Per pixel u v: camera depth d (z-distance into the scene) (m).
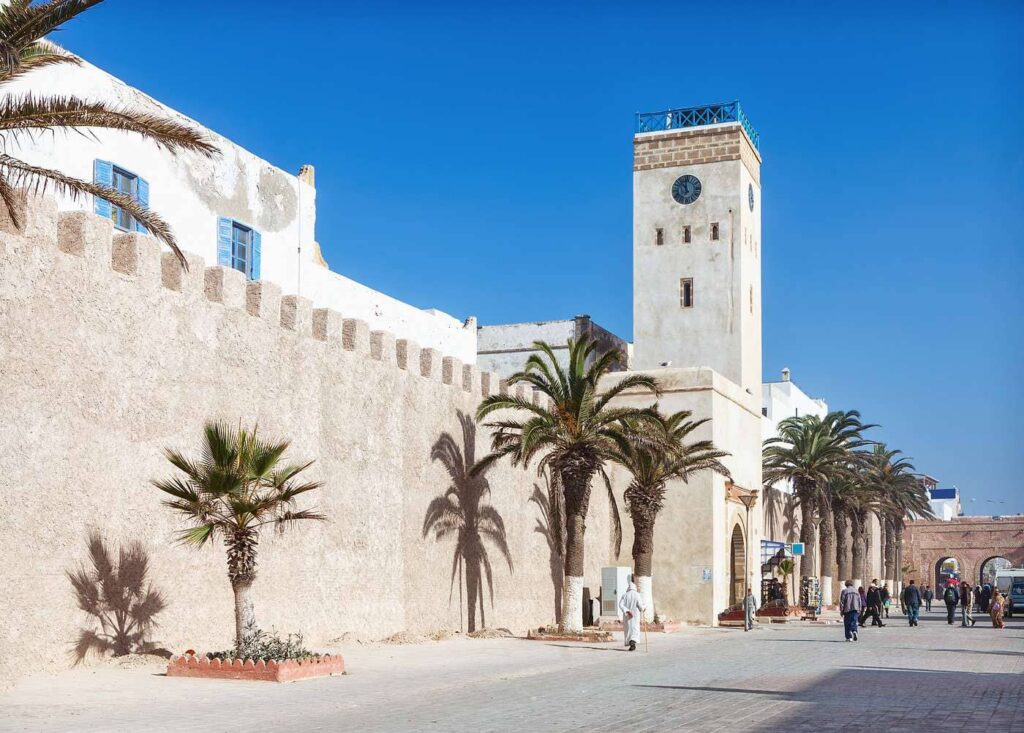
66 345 18.70
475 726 12.24
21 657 17.33
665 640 31.58
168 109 25.97
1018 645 29.23
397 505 28.58
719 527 42.97
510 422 32.25
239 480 18.36
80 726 12.38
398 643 26.98
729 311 49.09
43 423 18.12
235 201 28.41
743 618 41.00
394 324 36.66
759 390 51.94
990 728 12.06
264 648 18.50
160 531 20.58
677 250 50.09
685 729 11.87
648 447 32.69
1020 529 100.19
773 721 12.58
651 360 49.78
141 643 19.95
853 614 31.09
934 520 103.12
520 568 35.28
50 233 18.53
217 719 13.04
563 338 53.69
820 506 57.38
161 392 20.88
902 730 11.80
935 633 36.41
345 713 13.75
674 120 51.50
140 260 20.55
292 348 24.92
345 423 26.67
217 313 22.62
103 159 23.81
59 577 18.20
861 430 57.62
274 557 23.80
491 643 28.61
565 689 16.81
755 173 53.19
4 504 17.25
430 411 30.59
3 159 14.97
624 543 42.91
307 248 31.62
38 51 15.45
